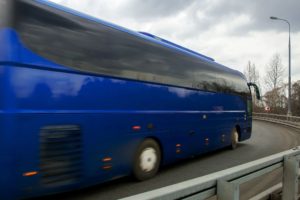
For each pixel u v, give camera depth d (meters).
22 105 5.43
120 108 7.56
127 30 8.05
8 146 5.26
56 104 5.99
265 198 5.38
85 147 6.57
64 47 6.27
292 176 5.41
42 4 6.01
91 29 6.97
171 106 9.66
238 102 15.77
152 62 8.84
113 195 7.34
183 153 10.45
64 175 6.08
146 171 8.62
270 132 26.55
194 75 11.15
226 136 14.31
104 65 7.16
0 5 5.45
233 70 15.59
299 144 17.89
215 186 3.47
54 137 5.92
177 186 3.02
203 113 11.80
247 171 4.07
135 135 8.06
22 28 5.57
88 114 6.66
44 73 5.84
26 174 5.46
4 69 5.31
